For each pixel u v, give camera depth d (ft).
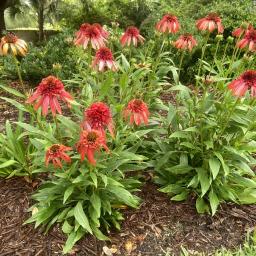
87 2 10.07
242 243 3.12
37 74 6.22
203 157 3.34
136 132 3.10
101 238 2.96
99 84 3.46
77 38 3.27
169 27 3.54
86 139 2.38
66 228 2.95
